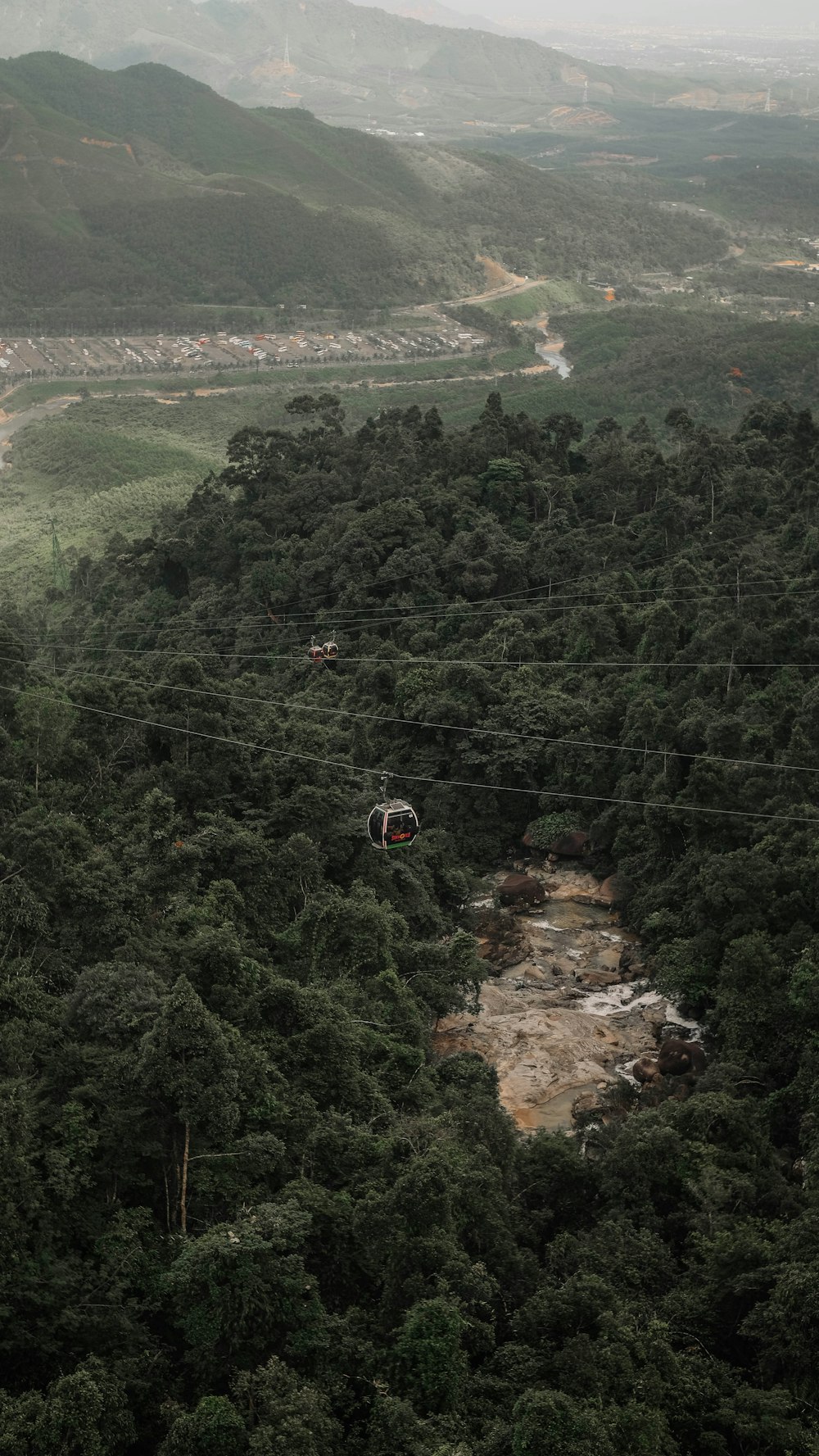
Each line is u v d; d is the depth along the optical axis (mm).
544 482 127625
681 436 147875
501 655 99625
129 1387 37469
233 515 139875
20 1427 34031
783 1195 48375
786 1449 37188
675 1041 62469
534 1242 46875
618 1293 43344
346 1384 38594
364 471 137750
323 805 70125
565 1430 35281
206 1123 43000
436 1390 37906
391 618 112375
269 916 63625
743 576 100625
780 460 134750
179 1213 42750
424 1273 41562
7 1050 44594
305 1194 43250
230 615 123812
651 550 117688
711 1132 51531
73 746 70688
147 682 86938
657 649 93500
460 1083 57219
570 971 73250
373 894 66062
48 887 53562
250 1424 36188
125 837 63406
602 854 83938
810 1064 56344
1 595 182250
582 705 90938
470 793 88000
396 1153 45938
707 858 72750
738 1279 42906
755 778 75375
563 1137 51438
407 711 91312
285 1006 52281
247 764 72188
